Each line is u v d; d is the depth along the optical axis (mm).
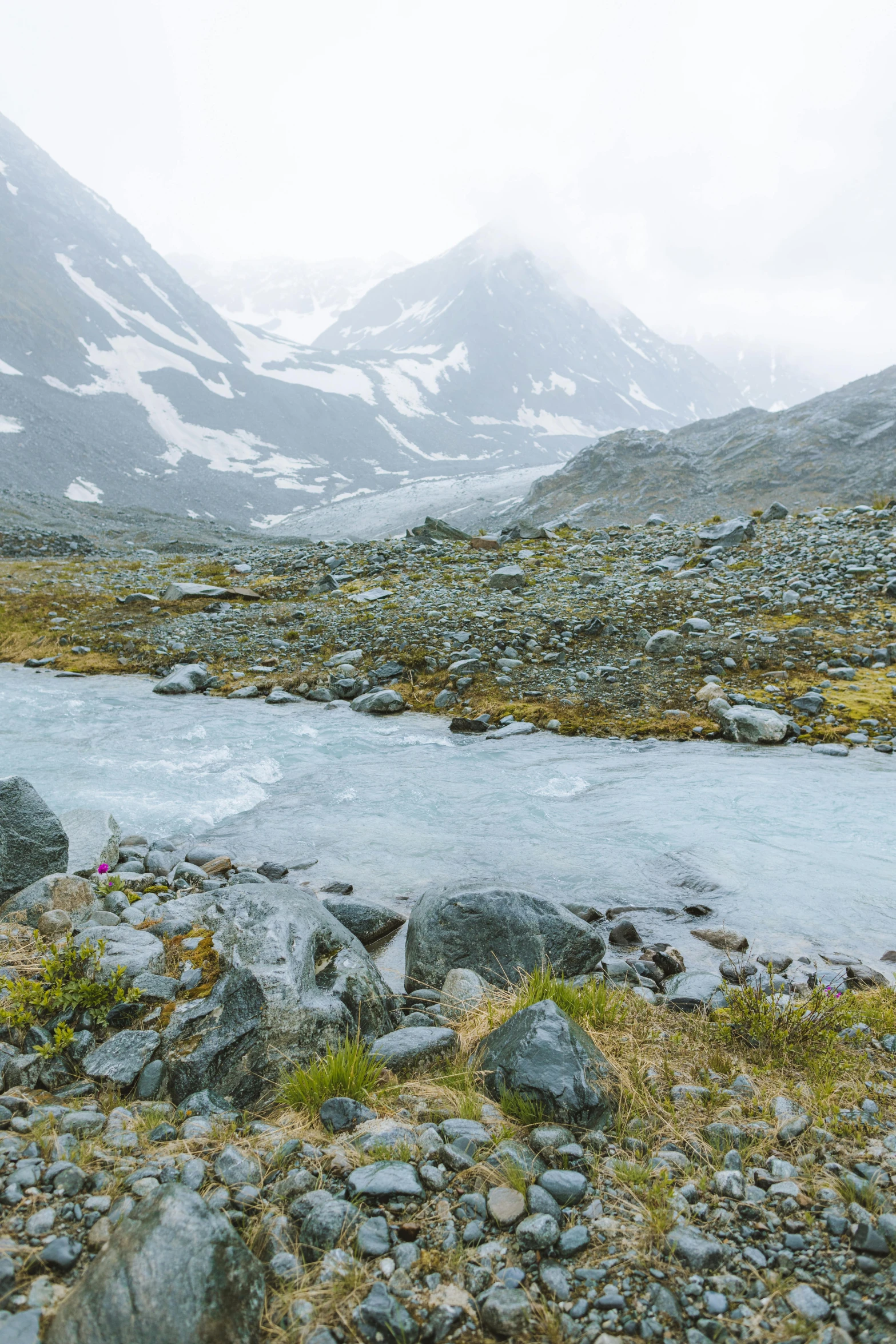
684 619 20703
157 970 5359
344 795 11609
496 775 12734
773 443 198125
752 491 175875
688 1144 3912
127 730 14812
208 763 13000
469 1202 3348
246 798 11414
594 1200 3410
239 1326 2631
